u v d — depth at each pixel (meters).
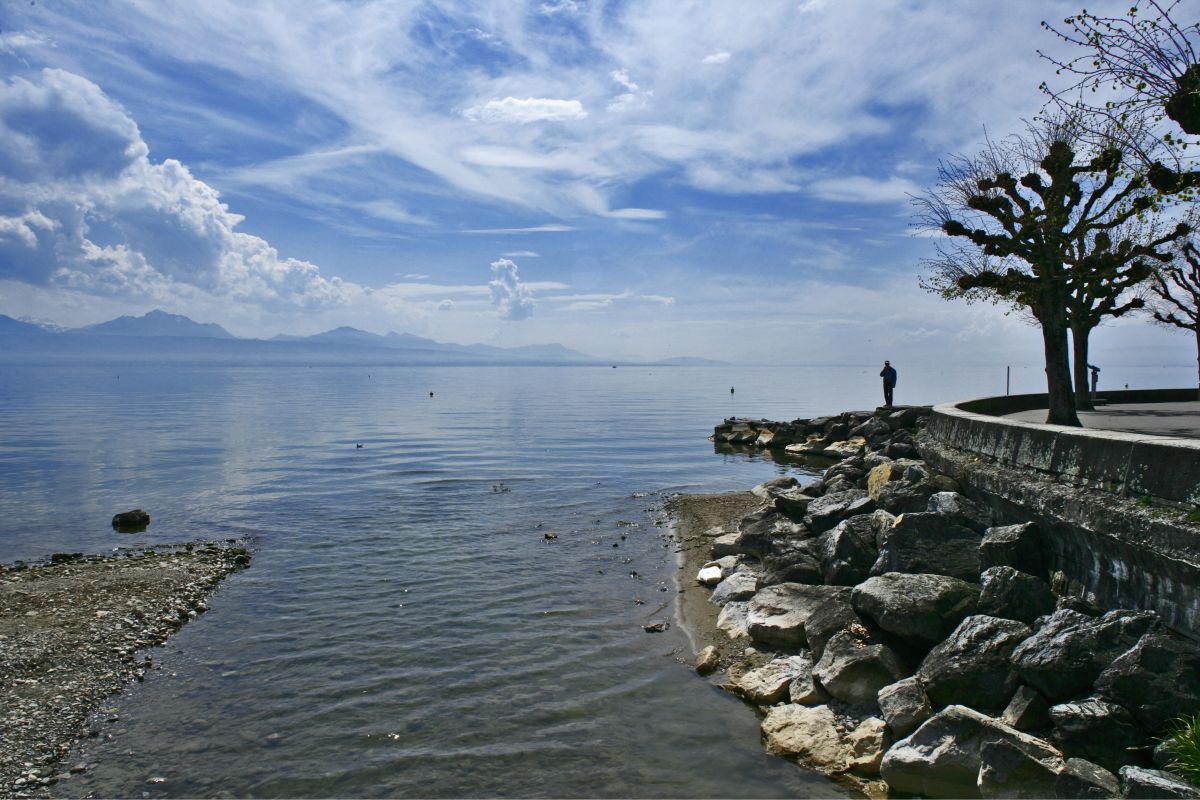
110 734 9.48
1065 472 10.37
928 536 11.80
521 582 15.66
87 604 14.17
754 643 12.02
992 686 8.48
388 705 10.21
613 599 14.60
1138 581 8.54
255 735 9.45
